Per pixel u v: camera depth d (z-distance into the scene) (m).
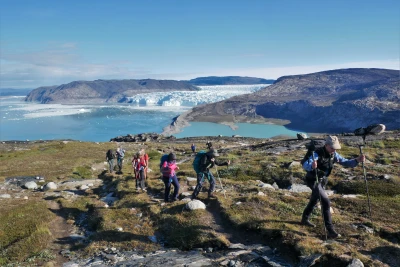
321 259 7.47
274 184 17.23
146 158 19.03
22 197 20.95
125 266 8.81
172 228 11.07
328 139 8.16
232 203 12.29
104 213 14.05
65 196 20.20
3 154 53.59
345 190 15.07
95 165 37.78
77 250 11.27
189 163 28.17
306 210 9.34
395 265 7.00
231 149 38.16
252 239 9.51
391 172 17.23
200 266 8.20
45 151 54.47
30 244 11.78
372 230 9.09
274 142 38.50
